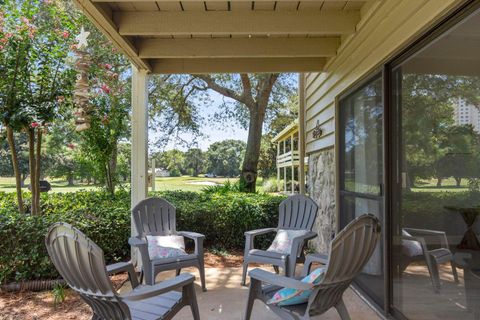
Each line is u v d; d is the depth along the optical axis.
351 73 3.65
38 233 3.73
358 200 3.57
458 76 1.93
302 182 6.07
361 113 3.48
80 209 4.98
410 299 2.51
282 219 4.18
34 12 5.01
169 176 20.30
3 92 4.78
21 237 3.71
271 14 3.30
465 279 1.93
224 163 21.75
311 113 5.67
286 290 2.37
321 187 5.14
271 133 17.33
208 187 8.59
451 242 2.04
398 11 2.54
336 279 2.23
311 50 4.03
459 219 1.97
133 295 2.10
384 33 2.78
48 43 5.04
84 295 2.21
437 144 2.16
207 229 5.51
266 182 17.31
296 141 14.88
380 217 2.99
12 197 6.81
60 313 3.08
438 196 2.16
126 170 7.51
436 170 2.18
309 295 2.31
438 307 2.17
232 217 5.48
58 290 3.36
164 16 3.27
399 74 2.65
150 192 7.55
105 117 6.07
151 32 3.27
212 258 5.02
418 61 2.37
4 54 4.77
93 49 7.60
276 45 3.99
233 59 4.60
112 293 2.06
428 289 2.29
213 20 3.29
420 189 2.36
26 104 4.84
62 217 4.24
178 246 3.74
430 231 2.25
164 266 3.40
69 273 2.17
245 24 3.29
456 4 1.86
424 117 2.30
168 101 10.14
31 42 4.90
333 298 2.36
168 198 6.62
